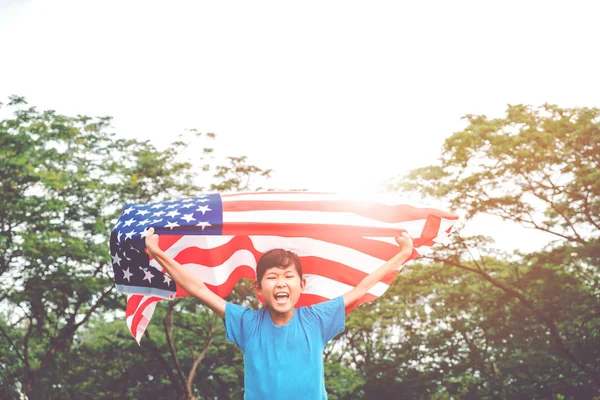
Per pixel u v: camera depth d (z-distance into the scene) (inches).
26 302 832.3
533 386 1016.2
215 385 1101.1
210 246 156.5
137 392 1062.4
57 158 874.8
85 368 1043.3
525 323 960.9
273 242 156.5
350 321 1160.2
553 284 935.0
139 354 1069.8
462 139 888.3
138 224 143.7
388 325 1229.1
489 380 1091.3
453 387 1153.4
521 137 862.5
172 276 131.0
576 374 964.6
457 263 958.4
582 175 856.3
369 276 137.7
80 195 885.8
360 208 151.4
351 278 154.9
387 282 149.6
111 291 883.4
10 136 802.2
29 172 780.6
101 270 877.2
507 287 973.2
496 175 901.2
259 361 117.6
